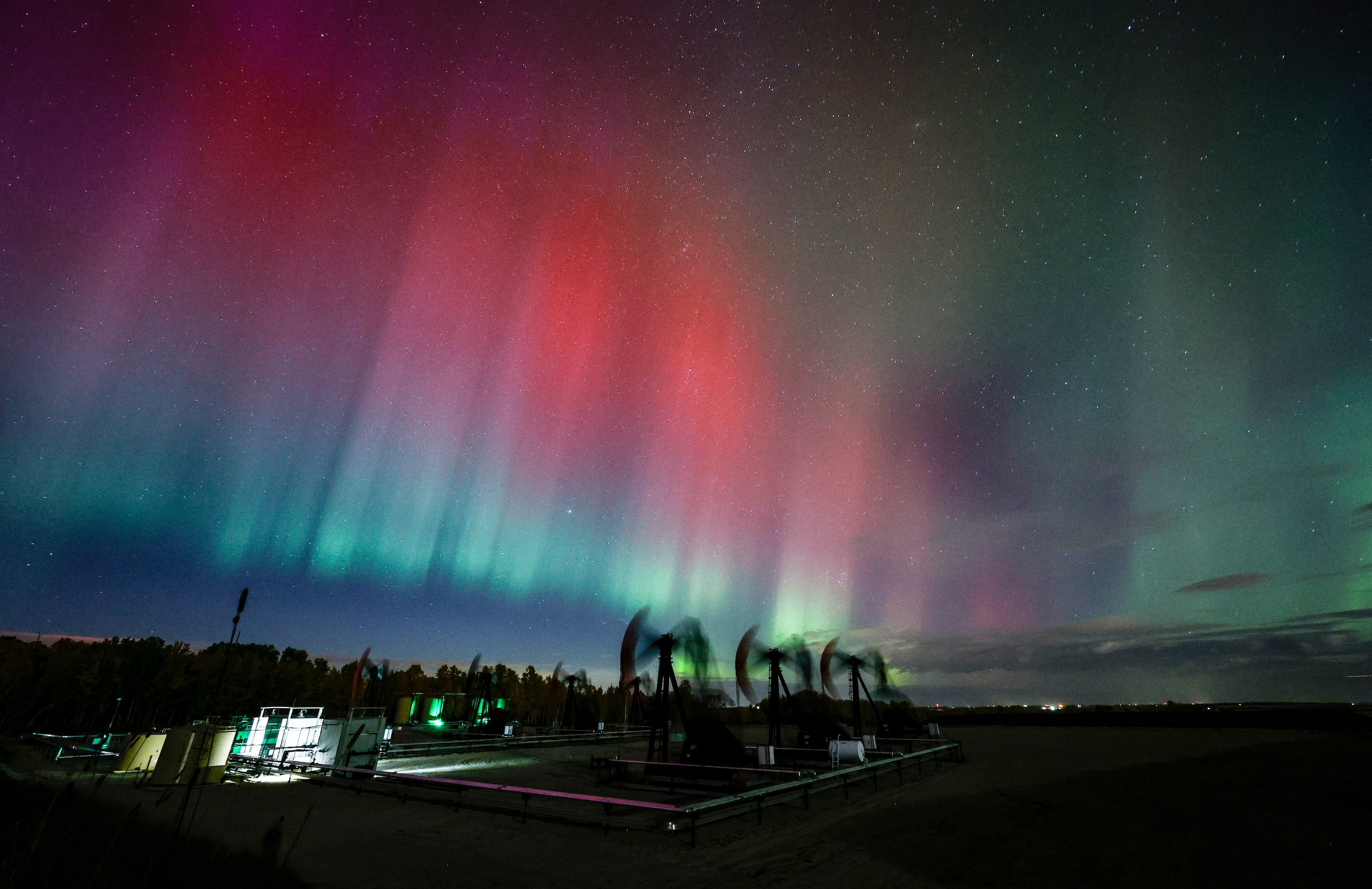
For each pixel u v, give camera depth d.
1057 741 39.00
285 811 15.05
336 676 84.88
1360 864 10.90
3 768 17.69
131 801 14.62
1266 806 15.59
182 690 51.34
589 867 11.33
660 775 23.44
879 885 10.76
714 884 10.57
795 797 18.23
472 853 11.95
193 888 8.68
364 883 9.96
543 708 70.44
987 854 12.48
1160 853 12.17
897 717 40.97
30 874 7.82
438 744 31.64
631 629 26.02
